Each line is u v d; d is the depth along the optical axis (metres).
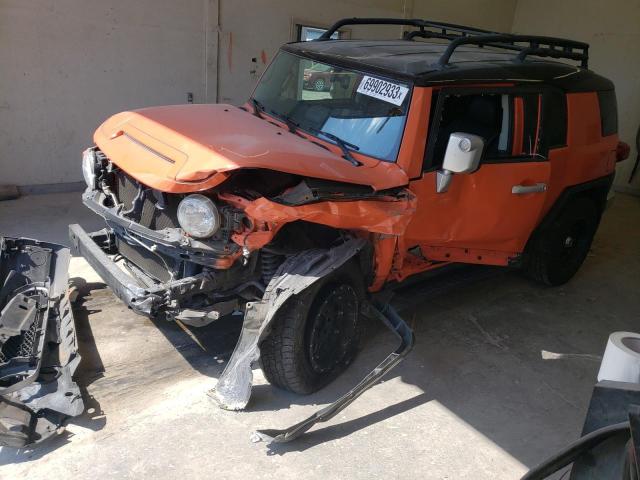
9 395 2.86
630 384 1.89
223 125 3.56
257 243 2.88
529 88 4.08
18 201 6.21
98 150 3.82
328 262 3.11
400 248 3.62
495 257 4.36
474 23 10.59
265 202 2.84
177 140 3.21
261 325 3.00
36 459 2.70
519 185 3.99
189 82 7.20
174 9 6.75
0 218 5.63
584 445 1.81
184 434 2.96
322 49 4.20
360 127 3.63
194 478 2.69
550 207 4.67
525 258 5.02
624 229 7.65
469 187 3.72
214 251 2.90
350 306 3.44
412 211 3.26
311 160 3.14
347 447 3.01
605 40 9.87
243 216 2.88
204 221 2.86
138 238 3.33
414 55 4.05
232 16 7.27
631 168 9.70
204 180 2.84
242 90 7.74
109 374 3.39
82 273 4.55
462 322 4.54
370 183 3.21
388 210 3.19
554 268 5.16
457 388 3.66
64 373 3.04
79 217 5.89
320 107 3.90
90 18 6.22
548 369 4.00
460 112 3.88
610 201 5.57
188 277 3.09
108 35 6.39
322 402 3.33
